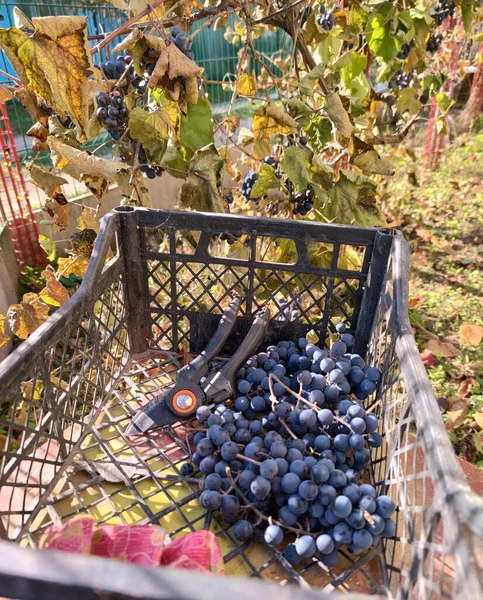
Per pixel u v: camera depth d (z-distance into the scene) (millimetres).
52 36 918
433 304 2848
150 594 325
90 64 982
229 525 812
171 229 1089
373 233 1026
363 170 1558
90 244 1441
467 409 2076
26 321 1437
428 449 570
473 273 3160
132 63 1206
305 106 1518
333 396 933
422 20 1854
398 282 906
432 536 532
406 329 816
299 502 722
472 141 5691
